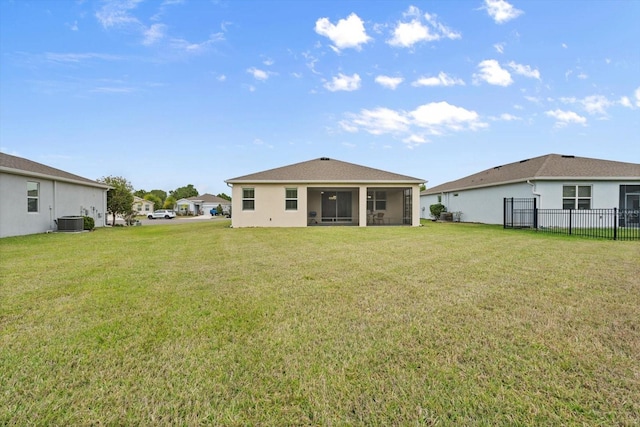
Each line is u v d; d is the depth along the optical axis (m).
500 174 21.25
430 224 20.23
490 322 3.53
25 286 5.09
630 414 2.03
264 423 2.00
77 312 3.90
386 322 3.56
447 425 1.96
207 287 5.03
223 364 2.68
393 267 6.39
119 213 23.19
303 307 4.07
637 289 4.73
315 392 2.30
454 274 5.75
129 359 2.76
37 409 2.10
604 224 16.50
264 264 6.82
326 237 12.03
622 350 2.86
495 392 2.27
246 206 18.11
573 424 1.95
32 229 14.60
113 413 2.08
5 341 3.10
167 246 9.95
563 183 16.70
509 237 11.83
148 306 4.12
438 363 2.68
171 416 2.05
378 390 2.32
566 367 2.59
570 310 3.87
